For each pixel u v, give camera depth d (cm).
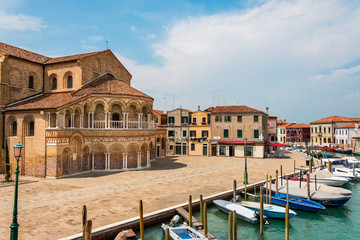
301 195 2375
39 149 3023
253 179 2980
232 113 5288
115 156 3438
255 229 1867
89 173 3250
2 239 1355
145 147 3712
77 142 3250
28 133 3136
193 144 5509
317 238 1773
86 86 3622
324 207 2123
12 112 3189
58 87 3812
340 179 2941
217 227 1861
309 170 3416
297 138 9731
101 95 3384
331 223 2019
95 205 1952
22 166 3119
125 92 3497
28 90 3681
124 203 2005
